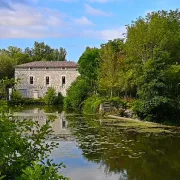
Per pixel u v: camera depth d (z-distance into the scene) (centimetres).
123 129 2545
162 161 1541
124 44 4094
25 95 7256
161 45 3516
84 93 4925
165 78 2984
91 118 3469
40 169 438
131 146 1880
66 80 7300
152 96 2948
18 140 540
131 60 3834
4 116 548
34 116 3750
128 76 3791
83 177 1279
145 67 3114
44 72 7312
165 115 2967
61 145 1866
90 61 5603
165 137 2194
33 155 561
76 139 2078
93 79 5331
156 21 3641
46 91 7275
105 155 1634
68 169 1379
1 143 521
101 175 1308
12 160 538
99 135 2248
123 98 4341
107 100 4094
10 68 7919
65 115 3897
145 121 3025
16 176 516
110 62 4400
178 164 1487
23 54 9606
